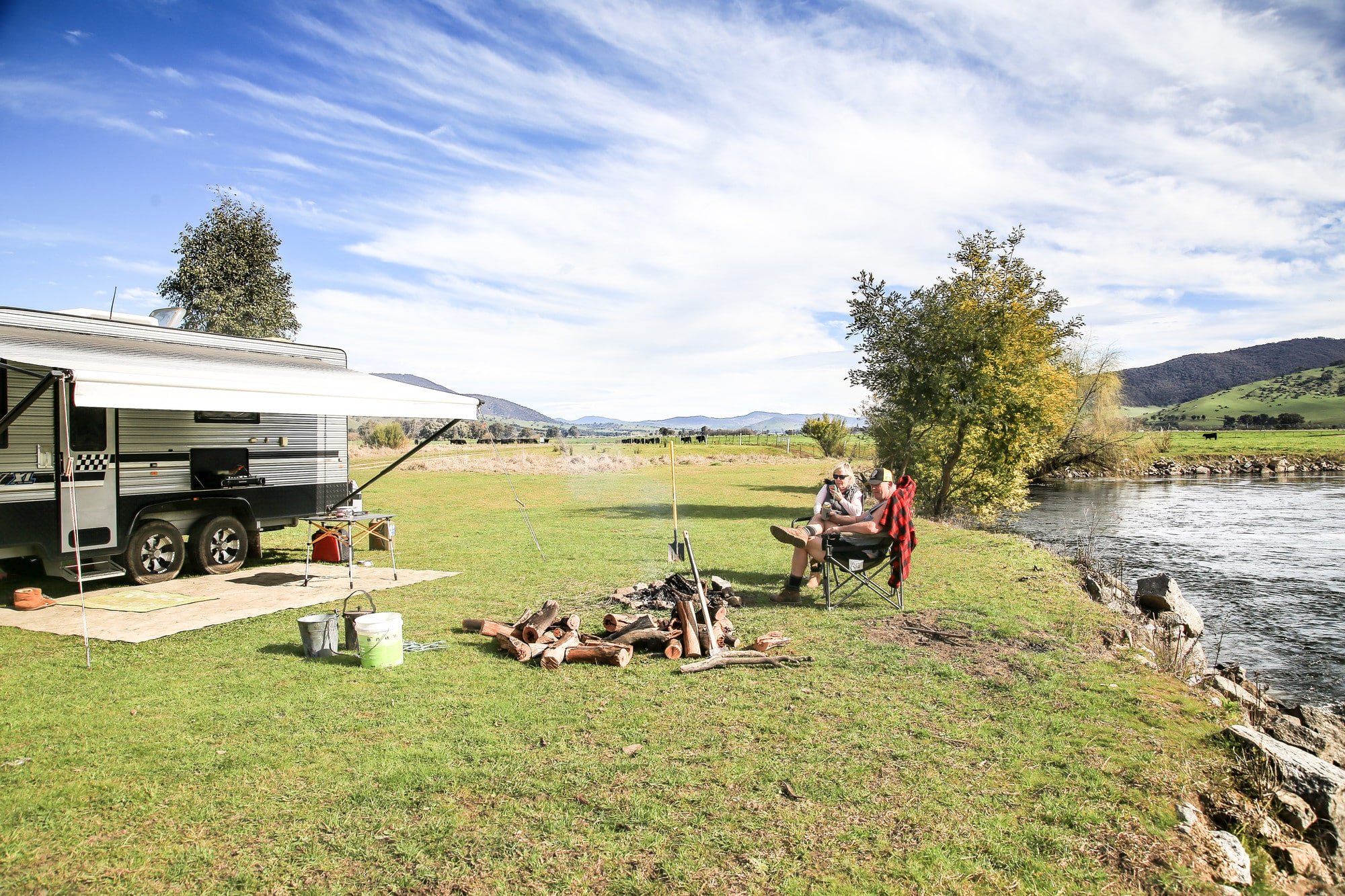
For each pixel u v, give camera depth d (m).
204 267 23.95
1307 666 8.96
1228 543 18.00
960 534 14.77
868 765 4.23
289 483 11.47
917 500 23.03
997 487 21.03
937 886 3.13
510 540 13.70
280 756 4.34
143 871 3.23
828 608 8.05
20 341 7.85
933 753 4.40
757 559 11.31
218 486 10.47
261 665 6.15
